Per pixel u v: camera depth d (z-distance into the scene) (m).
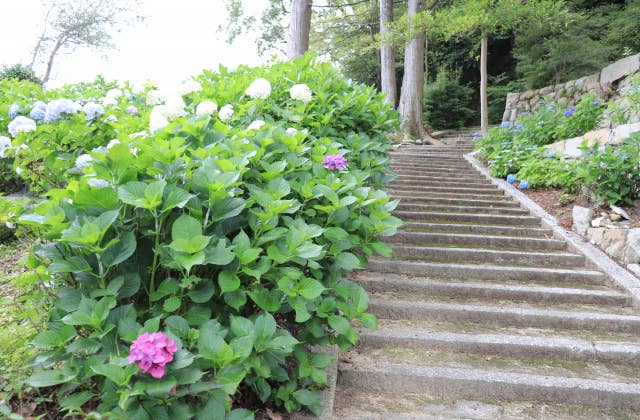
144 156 1.98
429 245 4.89
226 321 2.00
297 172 2.71
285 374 2.06
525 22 10.65
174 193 1.79
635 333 3.44
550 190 6.34
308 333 2.28
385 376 2.75
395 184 6.96
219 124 2.71
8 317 2.40
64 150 3.26
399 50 16.11
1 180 4.70
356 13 18.33
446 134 15.38
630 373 2.95
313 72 4.66
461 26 9.91
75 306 1.71
